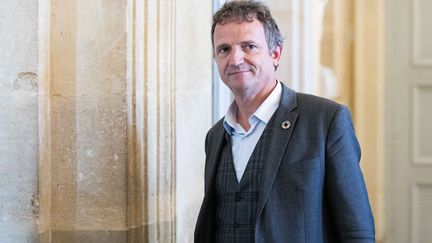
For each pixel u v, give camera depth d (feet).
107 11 7.70
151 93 8.00
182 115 8.89
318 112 6.88
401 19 18.16
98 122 7.80
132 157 7.80
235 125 7.37
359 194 6.70
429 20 18.01
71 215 7.90
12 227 7.72
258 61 6.97
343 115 6.84
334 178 6.68
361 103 18.06
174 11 8.35
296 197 6.61
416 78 18.10
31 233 7.69
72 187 7.89
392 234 18.28
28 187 7.68
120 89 7.72
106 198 7.82
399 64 18.21
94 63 7.77
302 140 6.77
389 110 18.26
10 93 7.67
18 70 7.64
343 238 6.69
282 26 15.05
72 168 7.89
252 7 7.07
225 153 7.43
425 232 18.13
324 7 17.67
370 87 18.03
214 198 7.46
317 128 6.79
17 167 7.70
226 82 7.11
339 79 18.01
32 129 7.65
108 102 7.75
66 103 7.86
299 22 15.06
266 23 7.07
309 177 6.62
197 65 9.47
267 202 6.67
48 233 7.92
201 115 9.68
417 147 18.15
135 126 7.80
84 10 7.75
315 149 6.69
